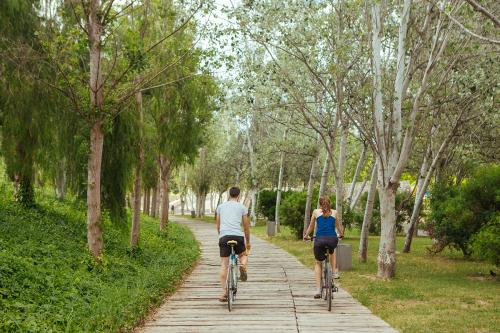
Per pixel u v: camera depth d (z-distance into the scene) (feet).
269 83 60.03
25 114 45.98
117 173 52.26
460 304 36.45
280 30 50.55
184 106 68.95
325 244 35.27
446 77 49.85
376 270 55.42
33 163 51.83
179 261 54.70
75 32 37.81
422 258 70.59
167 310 33.53
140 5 42.04
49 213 60.18
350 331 27.66
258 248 84.89
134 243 54.24
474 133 61.67
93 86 40.09
